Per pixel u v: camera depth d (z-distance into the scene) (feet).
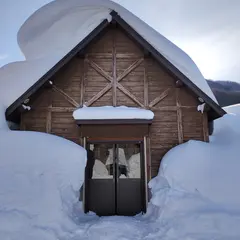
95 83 27.63
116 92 27.45
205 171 21.58
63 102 27.07
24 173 19.58
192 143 24.32
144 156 25.52
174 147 25.63
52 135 23.86
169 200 19.34
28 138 22.39
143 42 26.35
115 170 25.67
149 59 28.37
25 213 16.78
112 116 24.67
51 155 21.39
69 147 22.34
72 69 27.91
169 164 22.70
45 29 39.09
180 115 27.07
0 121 24.47
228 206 18.84
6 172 19.40
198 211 18.10
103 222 19.99
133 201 24.97
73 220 19.62
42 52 36.27
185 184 21.01
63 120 26.68
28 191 18.34
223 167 21.74
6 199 17.39
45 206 17.92
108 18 26.99
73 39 35.65
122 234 17.31
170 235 16.56
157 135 26.58
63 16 39.47
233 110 40.68
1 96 27.07
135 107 26.96
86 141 25.66
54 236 16.03
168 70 27.04
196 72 34.94
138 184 25.34
